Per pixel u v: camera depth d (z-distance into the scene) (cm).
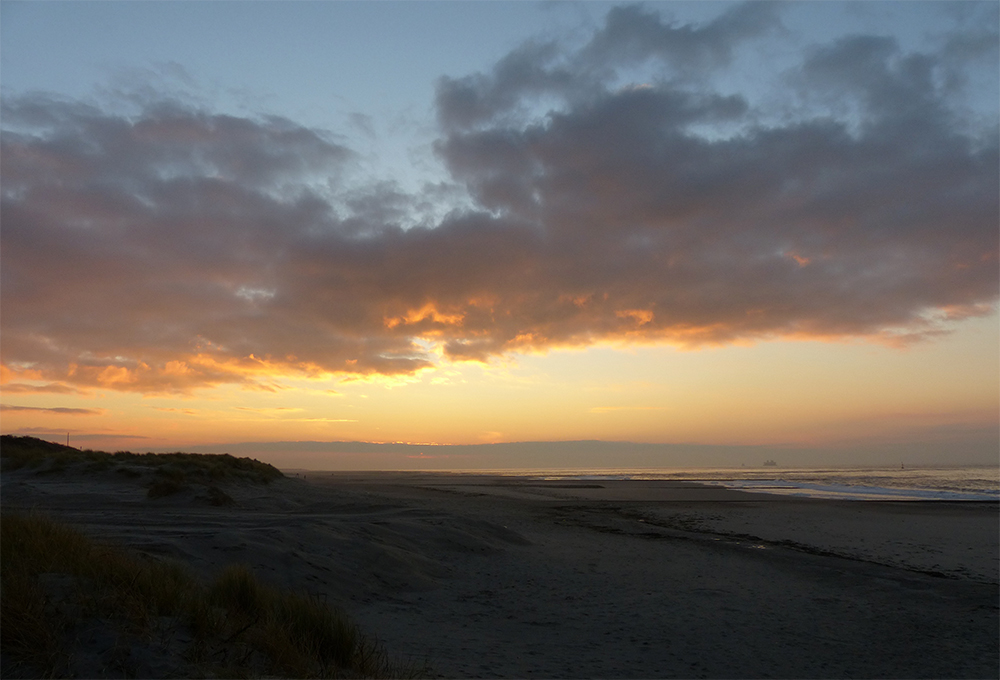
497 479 7594
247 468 3641
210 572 1077
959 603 1302
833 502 3853
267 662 586
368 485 5081
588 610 1184
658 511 3275
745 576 1552
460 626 1040
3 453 2925
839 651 976
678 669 859
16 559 626
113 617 557
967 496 4459
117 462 2975
